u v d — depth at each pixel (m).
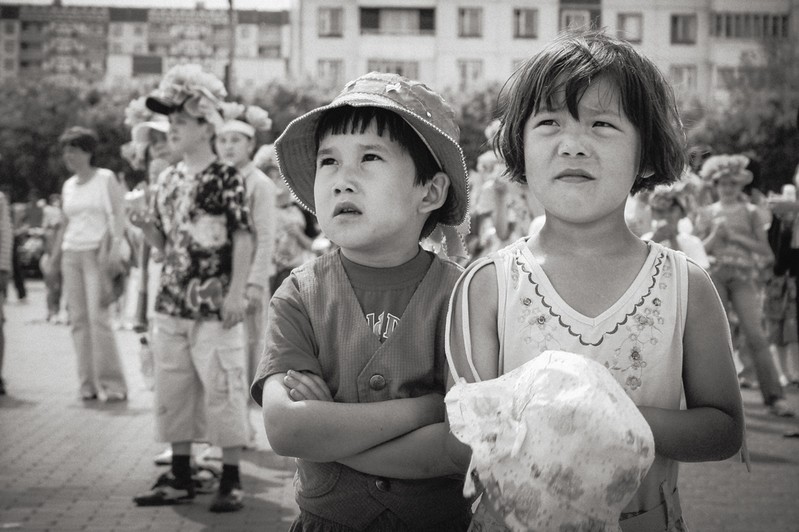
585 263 2.27
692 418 2.19
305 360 2.50
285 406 2.39
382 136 2.53
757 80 56.81
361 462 2.41
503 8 71.25
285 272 9.64
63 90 58.41
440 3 71.31
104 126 55.72
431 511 2.51
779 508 6.13
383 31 72.38
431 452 2.36
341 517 2.52
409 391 2.52
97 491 6.45
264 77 96.50
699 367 2.26
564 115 2.22
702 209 9.90
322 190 2.56
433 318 2.55
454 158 2.61
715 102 55.59
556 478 1.88
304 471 2.58
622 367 2.21
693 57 71.69
